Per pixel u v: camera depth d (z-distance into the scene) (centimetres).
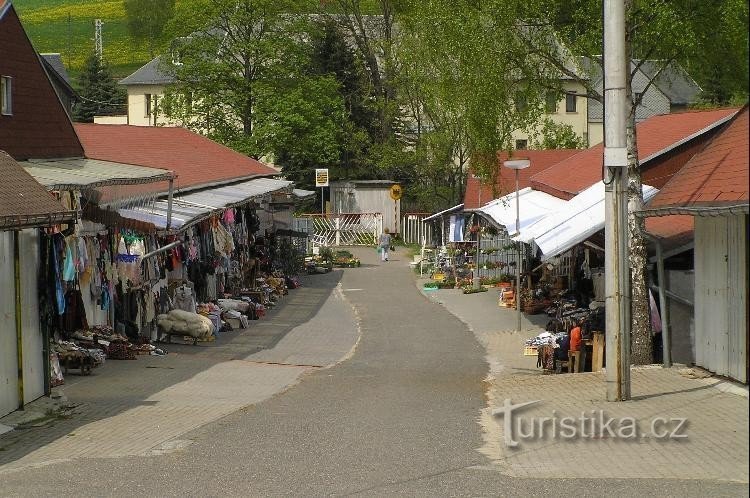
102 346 1909
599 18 1883
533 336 2464
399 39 5659
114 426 1310
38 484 978
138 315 2125
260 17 5216
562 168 3562
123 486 966
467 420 1335
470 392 1627
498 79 1942
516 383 1695
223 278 2984
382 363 2050
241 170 3781
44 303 1496
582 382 1647
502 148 2148
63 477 1009
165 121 7138
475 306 3231
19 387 1416
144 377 1761
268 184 3781
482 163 2167
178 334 2305
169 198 2108
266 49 5178
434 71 2339
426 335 2555
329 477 999
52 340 1694
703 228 1606
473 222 4206
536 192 3491
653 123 3122
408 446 1157
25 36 2180
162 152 3400
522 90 2008
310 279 4394
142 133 3628
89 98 8450
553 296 2962
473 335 2547
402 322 2847
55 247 1512
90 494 934
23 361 1432
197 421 1341
